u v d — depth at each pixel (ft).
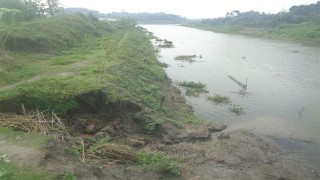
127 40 163.22
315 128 69.31
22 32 103.81
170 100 82.64
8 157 38.32
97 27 186.70
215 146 57.67
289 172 50.31
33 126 52.03
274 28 328.70
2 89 62.54
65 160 40.78
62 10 214.69
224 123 71.26
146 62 118.01
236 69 132.57
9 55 85.35
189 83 102.17
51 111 59.21
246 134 63.82
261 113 78.23
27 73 73.15
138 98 69.31
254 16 448.24
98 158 46.52
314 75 123.65
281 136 63.87
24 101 58.95
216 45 224.12
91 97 61.62
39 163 38.14
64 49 110.73
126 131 60.08
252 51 192.24
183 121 68.54
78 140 52.47
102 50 115.65
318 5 394.93
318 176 49.65
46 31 117.19
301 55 176.24
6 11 115.96
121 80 74.95
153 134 60.75
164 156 51.16
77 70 79.51
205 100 87.56
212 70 128.47
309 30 270.05
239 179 46.93
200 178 45.80
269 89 101.14
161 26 530.68
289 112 79.61
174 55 166.61
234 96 92.48
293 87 104.53
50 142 43.80
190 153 54.75
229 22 457.68
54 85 63.46
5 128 48.96
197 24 547.90
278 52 188.44
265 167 51.34
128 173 43.19
